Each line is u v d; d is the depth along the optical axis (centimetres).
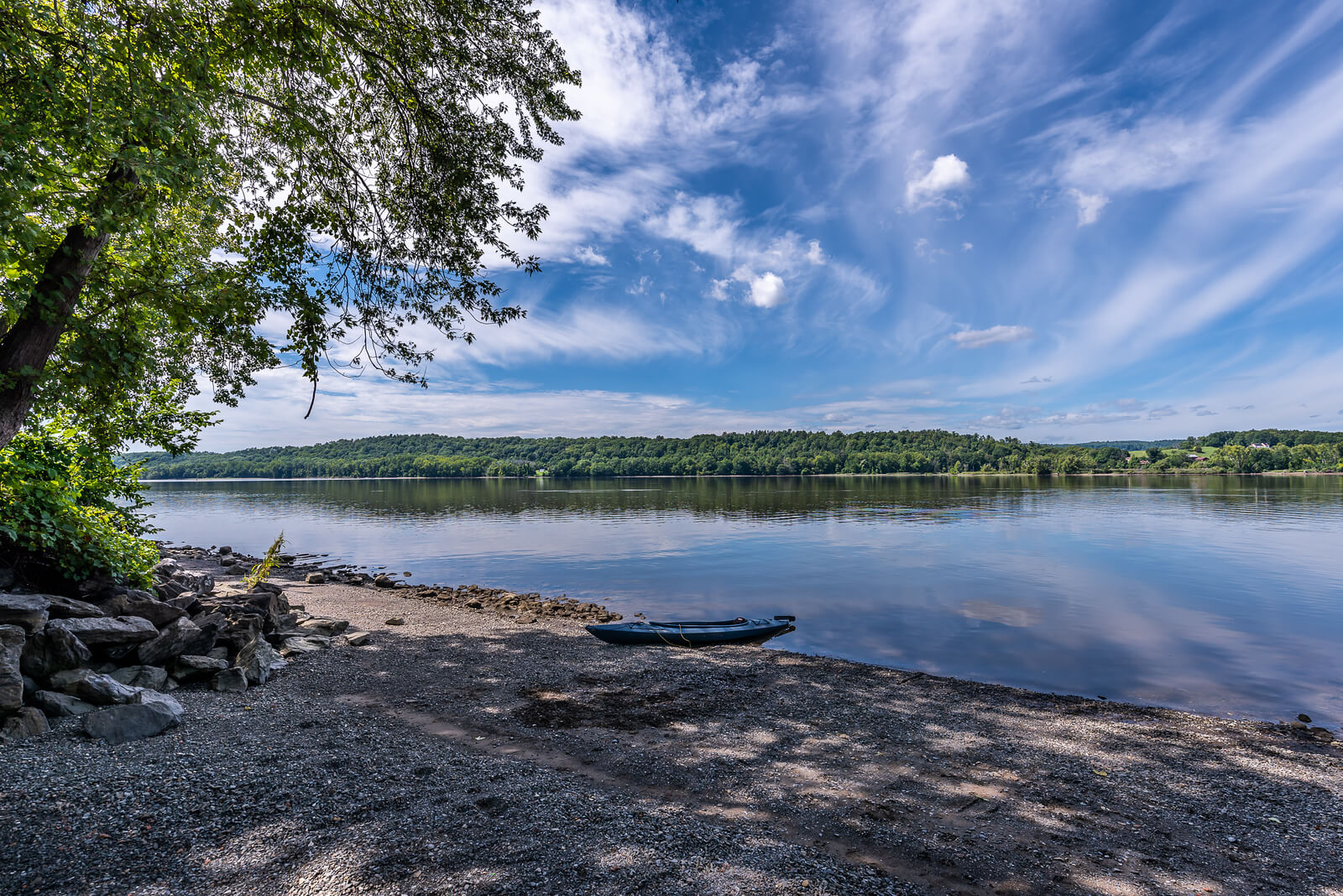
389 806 555
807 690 1027
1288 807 639
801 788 649
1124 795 658
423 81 1102
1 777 534
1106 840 562
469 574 2462
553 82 1189
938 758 744
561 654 1212
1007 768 722
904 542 3347
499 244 1245
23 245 715
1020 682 1141
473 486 13100
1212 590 2045
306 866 457
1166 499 6825
